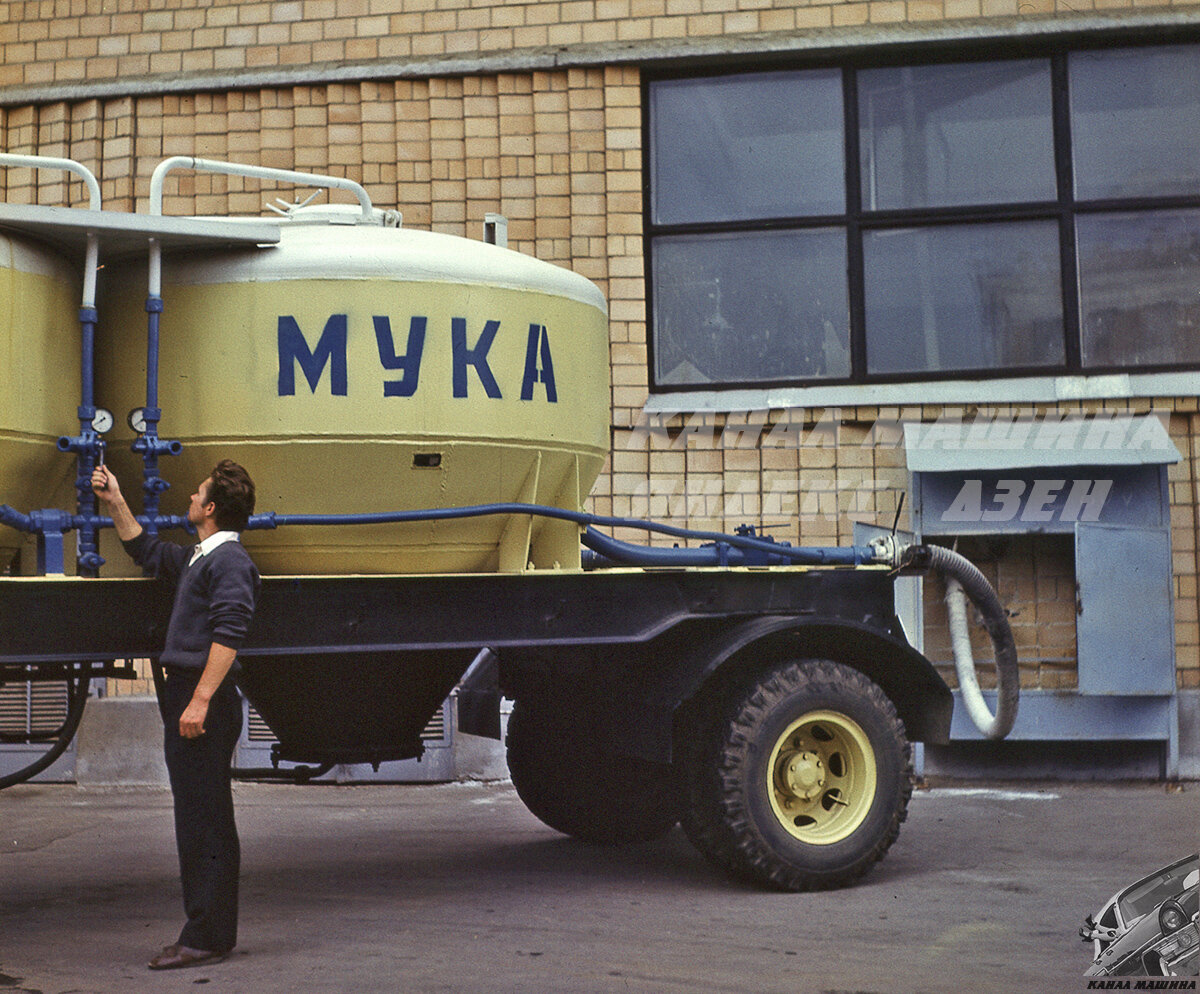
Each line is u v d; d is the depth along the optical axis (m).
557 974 4.44
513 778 7.01
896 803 5.87
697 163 9.45
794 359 9.34
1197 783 8.52
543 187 9.28
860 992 4.23
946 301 9.25
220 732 4.59
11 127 9.64
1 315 4.71
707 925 5.11
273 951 4.75
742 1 9.23
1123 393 8.84
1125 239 9.17
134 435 5.13
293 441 5.08
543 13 9.32
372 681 5.75
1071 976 4.39
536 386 5.52
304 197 9.38
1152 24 8.97
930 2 9.14
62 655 4.64
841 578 6.16
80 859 6.61
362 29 9.41
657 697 5.75
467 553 5.50
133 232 4.89
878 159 9.34
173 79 9.47
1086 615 8.40
